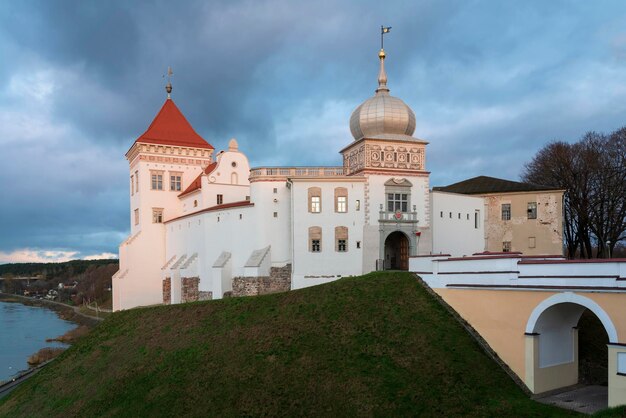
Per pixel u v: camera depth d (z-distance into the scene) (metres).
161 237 84.62
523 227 68.50
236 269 63.12
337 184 57.69
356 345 34.97
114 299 80.25
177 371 38.16
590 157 75.56
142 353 43.59
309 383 32.12
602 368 33.91
